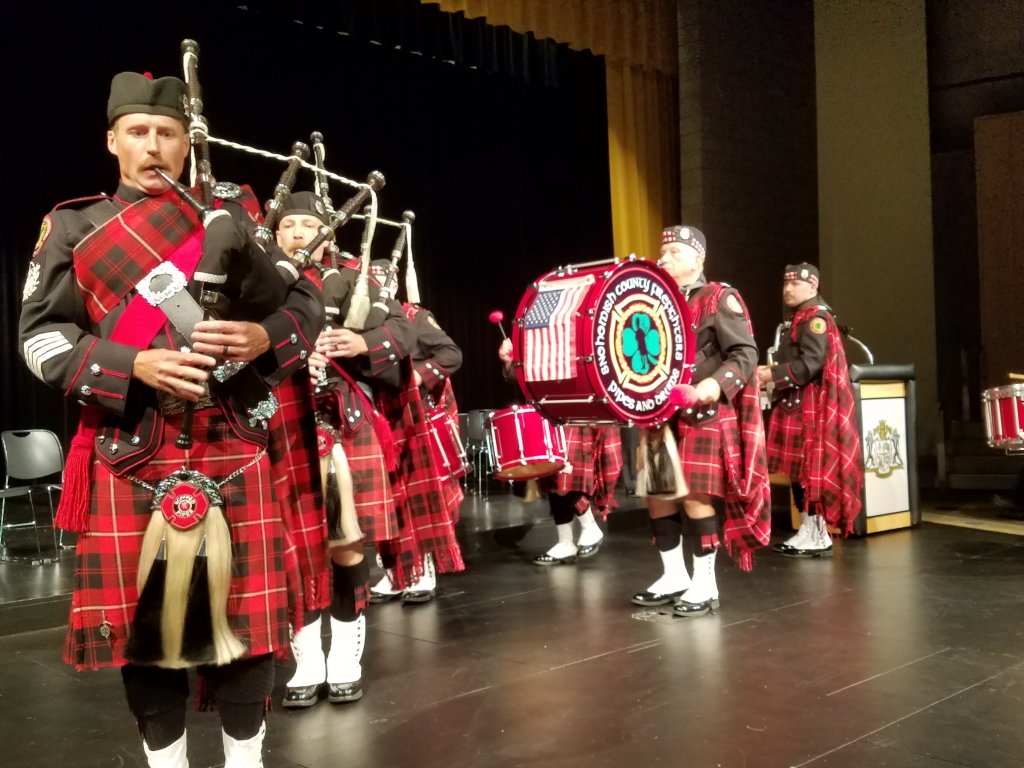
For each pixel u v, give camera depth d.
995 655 2.71
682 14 8.02
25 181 5.49
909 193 8.49
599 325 2.73
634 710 2.30
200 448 1.40
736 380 3.09
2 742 2.22
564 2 7.29
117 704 2.51
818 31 8.88
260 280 1.44
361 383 2.60
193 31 5.90
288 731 2.23
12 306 5.52
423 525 2.67
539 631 3.12
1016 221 8.00
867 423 5.03
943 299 8.38
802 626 3.08
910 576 3.90
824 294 8.88
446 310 7.33
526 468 4.02
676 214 8.10
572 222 7.85
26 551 4.33
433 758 2.03
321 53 6.55
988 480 7.23
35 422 5.62
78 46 5.53
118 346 1.33
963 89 8.31
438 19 6.88
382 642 3.04
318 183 2.47
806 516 4.48
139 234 1.39
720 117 8.03
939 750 1.99
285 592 1.48
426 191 7.18
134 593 1.39
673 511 3.49
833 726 2.15
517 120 7.70
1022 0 8.03
